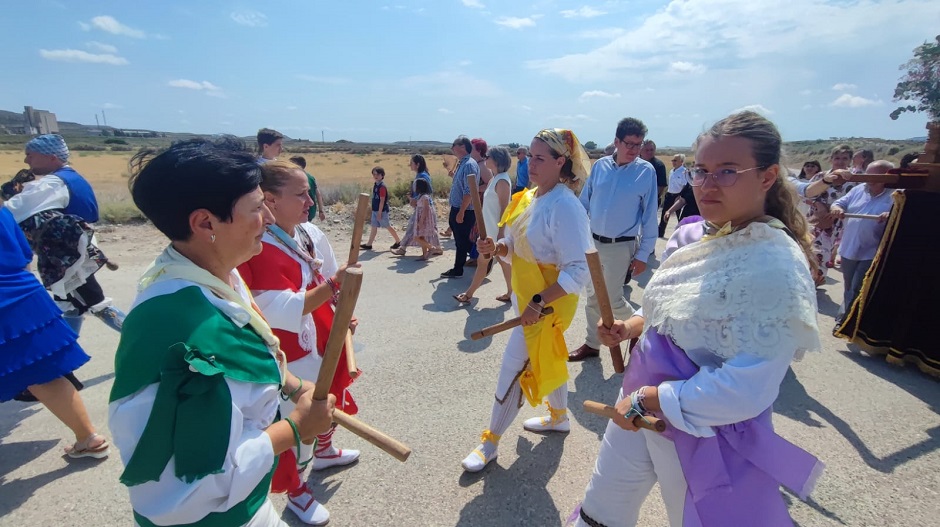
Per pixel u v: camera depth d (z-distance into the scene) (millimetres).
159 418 1120
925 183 4355
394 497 2797
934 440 3439
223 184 1256
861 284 5160
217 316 1263
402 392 3951
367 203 2336
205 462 1146
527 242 2787
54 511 2660
